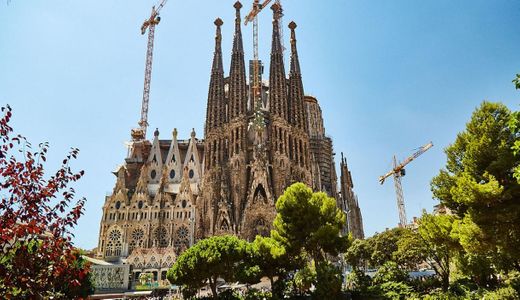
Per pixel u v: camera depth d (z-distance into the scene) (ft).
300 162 471.21
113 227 459.73
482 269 135.54
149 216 462.19
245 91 479.41
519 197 87.20
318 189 510.99
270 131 467.93
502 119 98.12
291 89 508.94
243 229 396.37
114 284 322.55
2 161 39.06
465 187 90.94
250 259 159.43
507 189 88.28
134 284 347.77
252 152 453.58
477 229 91.30
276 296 152.66
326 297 136.15
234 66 495.82
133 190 522.06
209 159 470.39
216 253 147.64
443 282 160.56
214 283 156.46
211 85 507.71
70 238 40.73
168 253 403.54
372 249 273.95
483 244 91.35
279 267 165.07
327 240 156.87
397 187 652.48
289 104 501.56
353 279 182.19
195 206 462.60
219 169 451.94
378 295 150.20
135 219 464.65
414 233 192.34
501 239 88.48
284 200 168.25
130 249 450.30
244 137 451.94
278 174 435.12
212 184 446.19
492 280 139.44
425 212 142.92
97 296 270.67
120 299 251.39
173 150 562.66
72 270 40.65
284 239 166.09
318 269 145.07
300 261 176.04
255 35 583.99
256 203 408.26
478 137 102.47
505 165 90.12
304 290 156.66
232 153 452.35
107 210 469.16
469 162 101.09
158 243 450.30
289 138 471.62
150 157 556.10
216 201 432.66
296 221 163.02
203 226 430.20
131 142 611.88
